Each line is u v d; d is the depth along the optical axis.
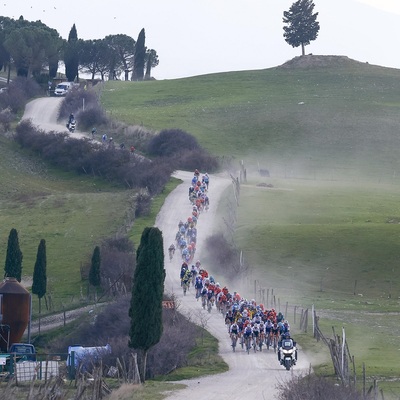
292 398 162.50
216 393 176.62
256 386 184.00
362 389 173.25
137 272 191.75
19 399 166.75
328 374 192.75
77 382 176.38
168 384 184.88
